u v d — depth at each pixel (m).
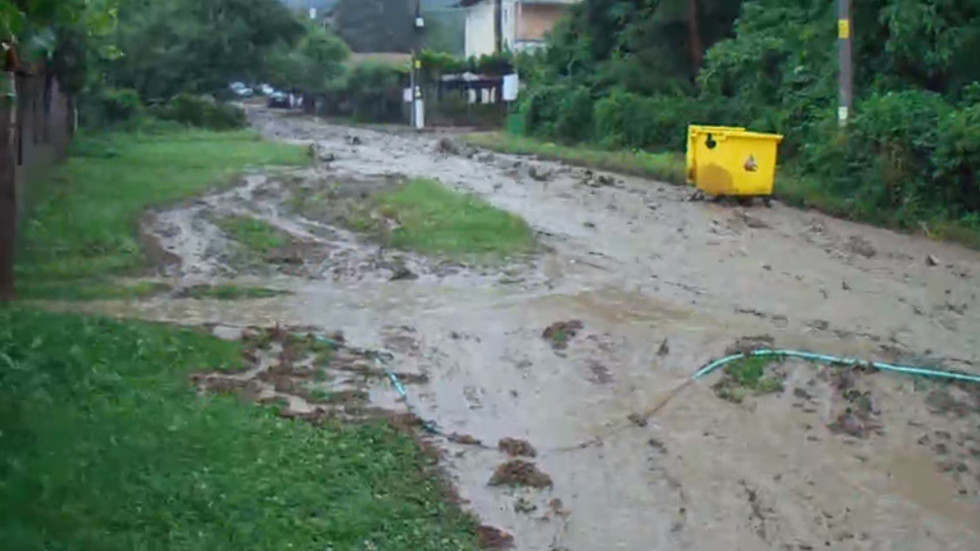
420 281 14.24
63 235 15.81
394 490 7.21
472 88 62.34
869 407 9.29
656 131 34.44
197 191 21.23
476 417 9.06
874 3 25.45
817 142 23.89
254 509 6.45
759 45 31.31
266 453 7.45
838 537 6.93
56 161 26.25
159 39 54.25
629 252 16.25
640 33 39.88
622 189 23.64
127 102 44.06
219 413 8.29
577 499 7.45
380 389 9.70
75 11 8.03
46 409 7.68
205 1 55.78
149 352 9.84
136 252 15.21
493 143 38.59
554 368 10.42
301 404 9.08
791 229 18.59
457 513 7.04
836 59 26.56
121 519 6.04
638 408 9.31
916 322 12.40
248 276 14.34
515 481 7.68
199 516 6.25
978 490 7.72
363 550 6.21
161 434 7.52
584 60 43.19
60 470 6.50
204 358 10.03
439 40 83.50
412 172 26.48
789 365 10.42
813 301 13.36
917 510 7.37
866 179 20.17
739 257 16.09
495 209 19.17
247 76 58.06
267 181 23.45
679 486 7.70
